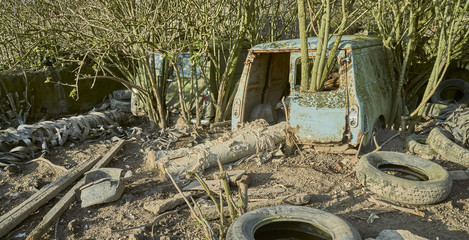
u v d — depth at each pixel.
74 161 6.58
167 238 4.01
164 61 8.90
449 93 9.13
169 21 8.06
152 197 5.00
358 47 6.30
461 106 7.39
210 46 8.57
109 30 7.19
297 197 4.68
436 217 4.37
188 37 8.06
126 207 4.76
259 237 3.93
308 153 6.46
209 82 8.64
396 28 7.28
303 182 5.35
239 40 8.37
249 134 6.42
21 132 6.89
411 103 8.93
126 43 7.30
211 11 8.09
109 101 10.62
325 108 6.16
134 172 6.02
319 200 4.83
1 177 5.76
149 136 7.94
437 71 6.57
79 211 4.72
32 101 9.16
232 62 8.53
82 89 10.12
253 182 5.44
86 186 5.00
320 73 6.17
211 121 8.80
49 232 4.28
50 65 9.81
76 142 7.50
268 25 10.24
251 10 8.80
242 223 3.70
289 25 10.52
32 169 6.14
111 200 4.85
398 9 7.20
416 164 5.34
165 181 5.54
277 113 8.84
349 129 6.04
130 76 9.09
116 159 6.70
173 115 8.99
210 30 7.71
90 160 6.28
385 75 7.35
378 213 4.46
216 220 4.39
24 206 4.66
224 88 8.54
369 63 6.66
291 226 3.94
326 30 5.91
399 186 4.67
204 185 3.86
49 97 9.50
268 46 6.86
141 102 9.24
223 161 5.98
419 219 4.34
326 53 6.25
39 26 8.16
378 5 7.37
